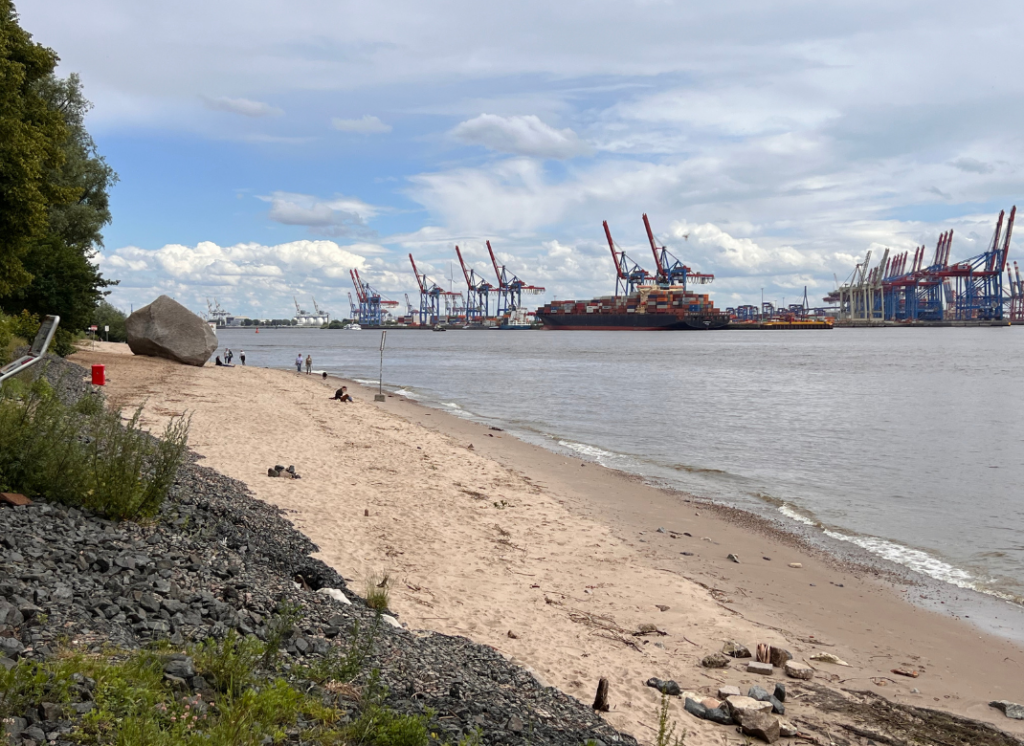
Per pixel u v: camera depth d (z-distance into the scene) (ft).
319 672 19.72
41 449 31.94
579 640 31.73
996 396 190.08
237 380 149.28
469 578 38.75
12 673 14.38
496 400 169.37
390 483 60.34
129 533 29.71
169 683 16.37
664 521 59.06
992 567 49.85
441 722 18.84
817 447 105.50
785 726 24.64
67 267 136.36
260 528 38.24
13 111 81.46
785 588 43.86
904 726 25.89
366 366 307.37
